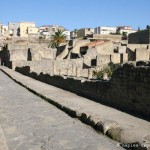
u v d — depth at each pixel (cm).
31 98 1579
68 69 4525
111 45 5419
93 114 1005
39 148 726
